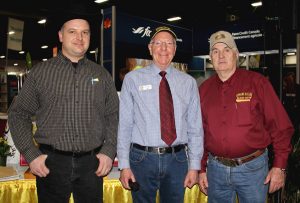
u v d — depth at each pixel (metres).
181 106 1.86
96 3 8.80
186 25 9.79
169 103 1.84
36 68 1.71
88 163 1.71
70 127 1.68
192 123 1.90
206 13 10.09
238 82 1.91
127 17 6.48
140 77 1.88
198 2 9.54
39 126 1.70
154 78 1.88
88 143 1.71
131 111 1.86
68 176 1.68
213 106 1.94
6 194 2.00
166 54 1.87
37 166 1.64
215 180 1.92
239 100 1.87
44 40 12.55
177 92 1.87
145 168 1.80
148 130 1.81
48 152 1.67
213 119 1.93
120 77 6.32
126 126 1.85
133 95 1.86
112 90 1.86
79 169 1.70
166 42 1.87
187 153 1.90
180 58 8.40
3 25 10.45
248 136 1.83
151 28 7.10
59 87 1.68
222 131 1.87
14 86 11.30
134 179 1.82
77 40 1.71
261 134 1.87
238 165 1.85
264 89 1.86
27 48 14.21
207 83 2.06
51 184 1.67
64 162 1.67
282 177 1.85
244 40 7.50
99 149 1.77
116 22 6.26
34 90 1.68
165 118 1.82
